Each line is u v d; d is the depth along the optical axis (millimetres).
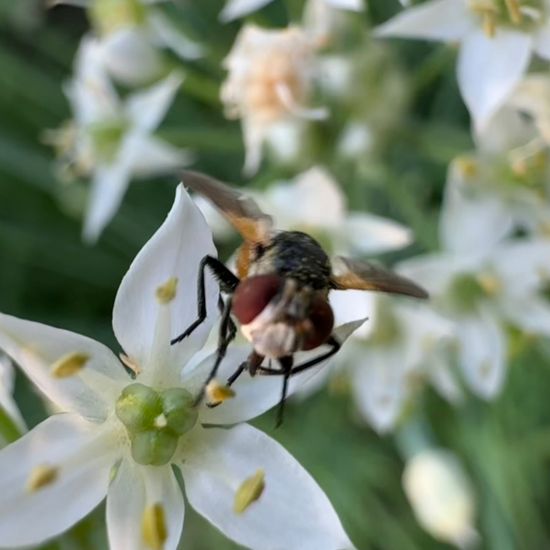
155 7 85
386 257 90
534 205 80
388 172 83
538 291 82
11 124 105
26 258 103
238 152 100
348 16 80
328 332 54
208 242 58
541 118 76
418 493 80
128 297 59
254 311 53
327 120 81
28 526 57
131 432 59
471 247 79
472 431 88
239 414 59
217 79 92
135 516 58
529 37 73
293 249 57
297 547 57
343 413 93
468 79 73
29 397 89
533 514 87
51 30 110
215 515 58
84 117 87
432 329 79
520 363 89
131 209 102
